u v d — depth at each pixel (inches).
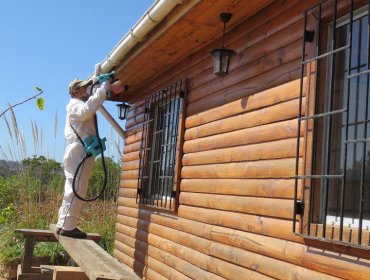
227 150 186.7
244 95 178.7
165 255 238.4
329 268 124.2
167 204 241.4
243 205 170.6
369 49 119.9
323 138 135.9
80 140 227.8
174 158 239.6
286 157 149.5
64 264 326.3
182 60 243.1
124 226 317.7
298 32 150.1
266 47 167.5
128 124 337.4
